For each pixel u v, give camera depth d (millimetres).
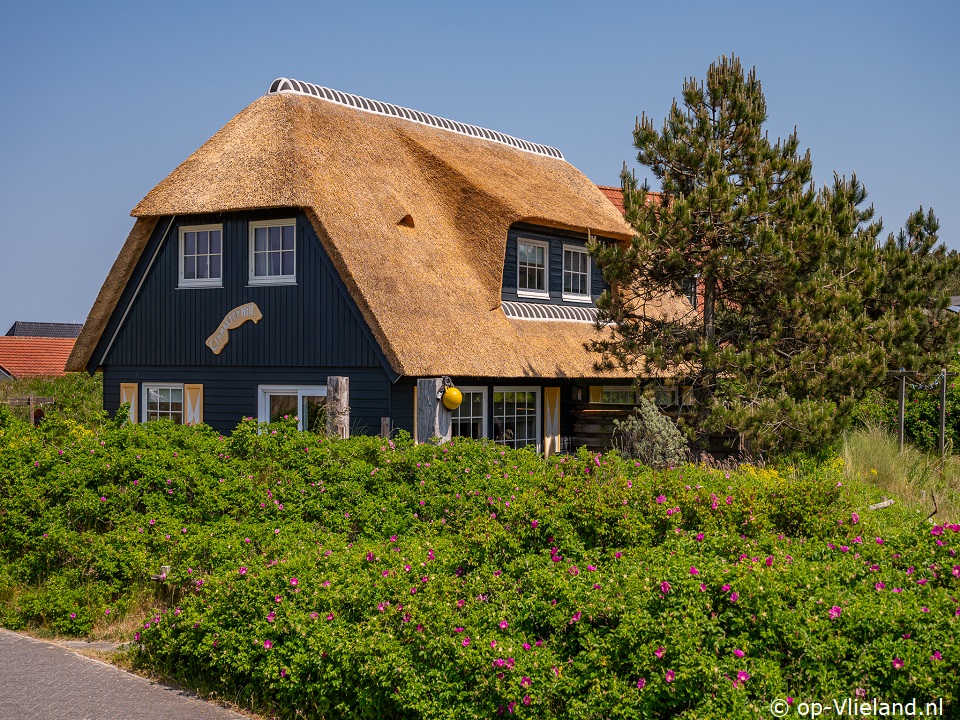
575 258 21422
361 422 16297
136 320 19094
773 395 14266
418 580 7309
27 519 10312
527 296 19812
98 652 8219
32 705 6949
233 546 8992
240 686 7223
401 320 15695
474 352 16422
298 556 8031
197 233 18453
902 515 9500
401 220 17562
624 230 21281
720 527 7855
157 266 18797
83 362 19625
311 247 16859
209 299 18141
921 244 19859
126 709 6891
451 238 18422
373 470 10961
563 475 9555
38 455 11492
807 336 14672
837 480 8695
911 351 16641
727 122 15891
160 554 9359
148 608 9016
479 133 22891
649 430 14633
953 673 5367
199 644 7379
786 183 15719
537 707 5855
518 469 10945
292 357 17078
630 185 15531
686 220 14859
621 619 6066
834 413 13789
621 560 7188
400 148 19859
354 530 10109
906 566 6949
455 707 6102
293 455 11352
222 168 17672
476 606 6879
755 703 5426
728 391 14398
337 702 6609
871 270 15680
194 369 18422
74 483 10695
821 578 6629
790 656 5887
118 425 13695
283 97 18594
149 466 10750
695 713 5332
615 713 5586
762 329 15711
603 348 16016
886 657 5594
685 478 8992
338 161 17844
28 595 9305
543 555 7859
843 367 14125
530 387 19000
